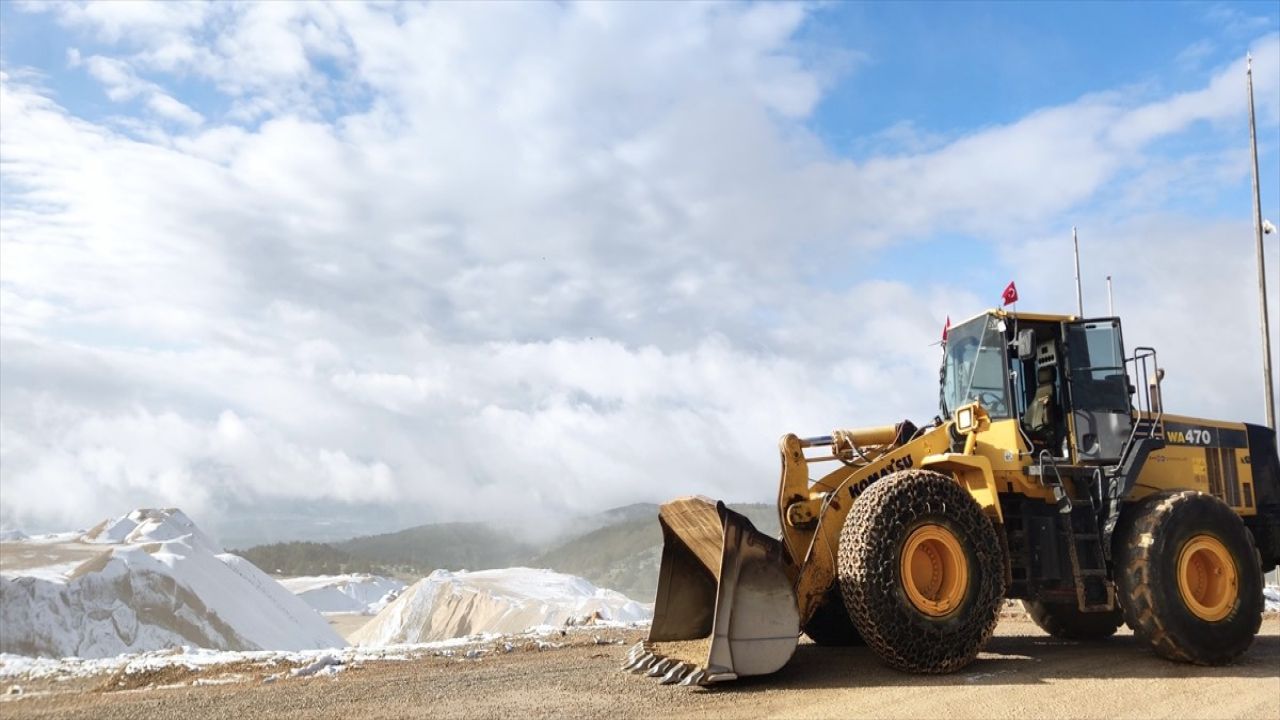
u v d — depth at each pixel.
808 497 7.01
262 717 5.20
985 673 6.39
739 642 6.06
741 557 6.18
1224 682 6.06
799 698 5.61
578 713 5.24
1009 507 7.25
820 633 7.95
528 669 6.93
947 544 6.43
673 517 7.24
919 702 5.43
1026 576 6.93
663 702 5.55
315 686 6.22
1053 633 9.07
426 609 55.53
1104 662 6.94
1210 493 7.88
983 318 7.75
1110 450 7.34
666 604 7.43
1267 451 8.34
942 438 7.27
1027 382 7.64
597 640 9.09
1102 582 7.00
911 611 6.20
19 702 5.73
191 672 6.94
